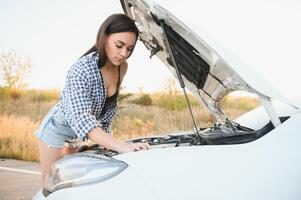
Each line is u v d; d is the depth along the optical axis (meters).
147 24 2.13
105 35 2.01
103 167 1.65
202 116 5.74
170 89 7.20
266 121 2.48
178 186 1.55
